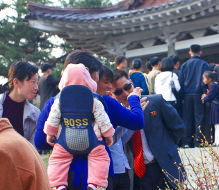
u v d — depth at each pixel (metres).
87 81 2.18
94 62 2.42
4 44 14.95
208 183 3.07
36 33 15.56
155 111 3.08
